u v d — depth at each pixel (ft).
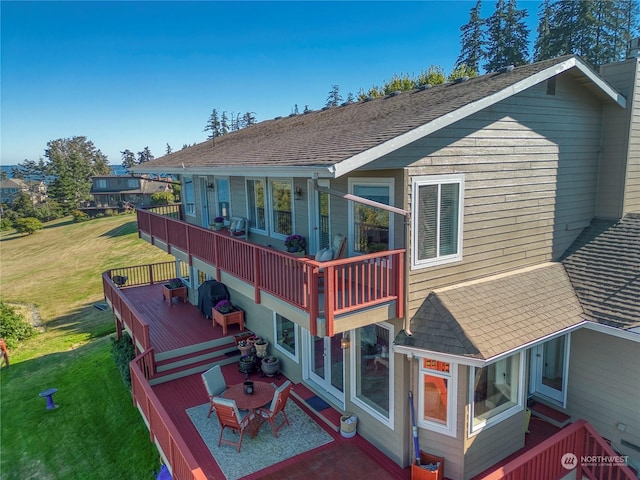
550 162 30.86
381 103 38.09
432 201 24.73
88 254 145.38
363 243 27.04
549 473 24.25
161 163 54.03
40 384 54.85
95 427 42.24
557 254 32.86
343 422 28.66
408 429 25.25
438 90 33.68
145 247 145.28
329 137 28.94
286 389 29.37
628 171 33.22
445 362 23.50
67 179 252.42
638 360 25.73
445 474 24.59
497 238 28.58
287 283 24.59
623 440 26.84
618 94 31.60
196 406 33.06
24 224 195.31
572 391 29.58
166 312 51.67
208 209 53.31
